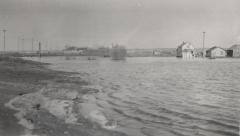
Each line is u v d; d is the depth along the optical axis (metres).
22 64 59.88
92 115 17.25
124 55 114.38
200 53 139.00
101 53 138.38
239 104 23.25
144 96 26.91
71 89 27.77
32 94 22.52
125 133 13.98
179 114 18.92
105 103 22.03
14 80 31.52
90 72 53.44
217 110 20.56
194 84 38.56
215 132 14.62
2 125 13.21
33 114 15.94
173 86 35.97
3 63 56.81
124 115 18.06
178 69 64.38
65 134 12.86
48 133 12.68
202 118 17.69
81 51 146.88
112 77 45.72
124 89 31.81
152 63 86.81
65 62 87.19
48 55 142.25
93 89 29.47
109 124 15.44
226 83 40.16
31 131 12.70
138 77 46.81
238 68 66.94
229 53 129.50
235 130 15.07
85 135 13.07
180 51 137.12
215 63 86.19
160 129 15.00
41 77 37.53
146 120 16.97
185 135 14.07
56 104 19.59
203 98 26.41
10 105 17.72
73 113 17.33
